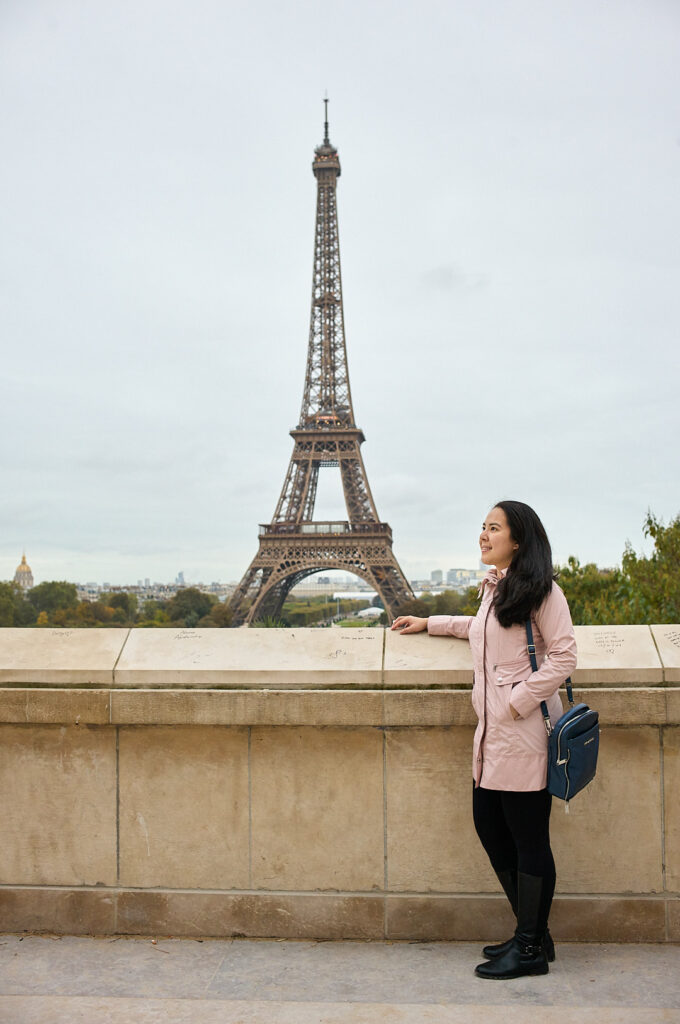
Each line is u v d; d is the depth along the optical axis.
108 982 5.57
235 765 6.30
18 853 6.44
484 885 6.15
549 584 5.51
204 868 6.31
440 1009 5.08
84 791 6.40
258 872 6.28
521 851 5.54
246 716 6.20
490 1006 5.12
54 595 158.50
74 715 6.33
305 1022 4.95
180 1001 5.21
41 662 6.57
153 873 6.34
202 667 6.40
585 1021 4.92
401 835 6.20
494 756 5.48
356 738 6.22
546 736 5.48
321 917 6.21
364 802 6.22
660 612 18.95
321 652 6.43
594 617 21.31
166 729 6.34
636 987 5.38
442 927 6.15
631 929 6.08
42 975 5.68
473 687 5.95
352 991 5.41
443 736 6.17
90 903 6.36
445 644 6.40
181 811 6.33
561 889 6.16
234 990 5.44
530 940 5.53
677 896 6.07
